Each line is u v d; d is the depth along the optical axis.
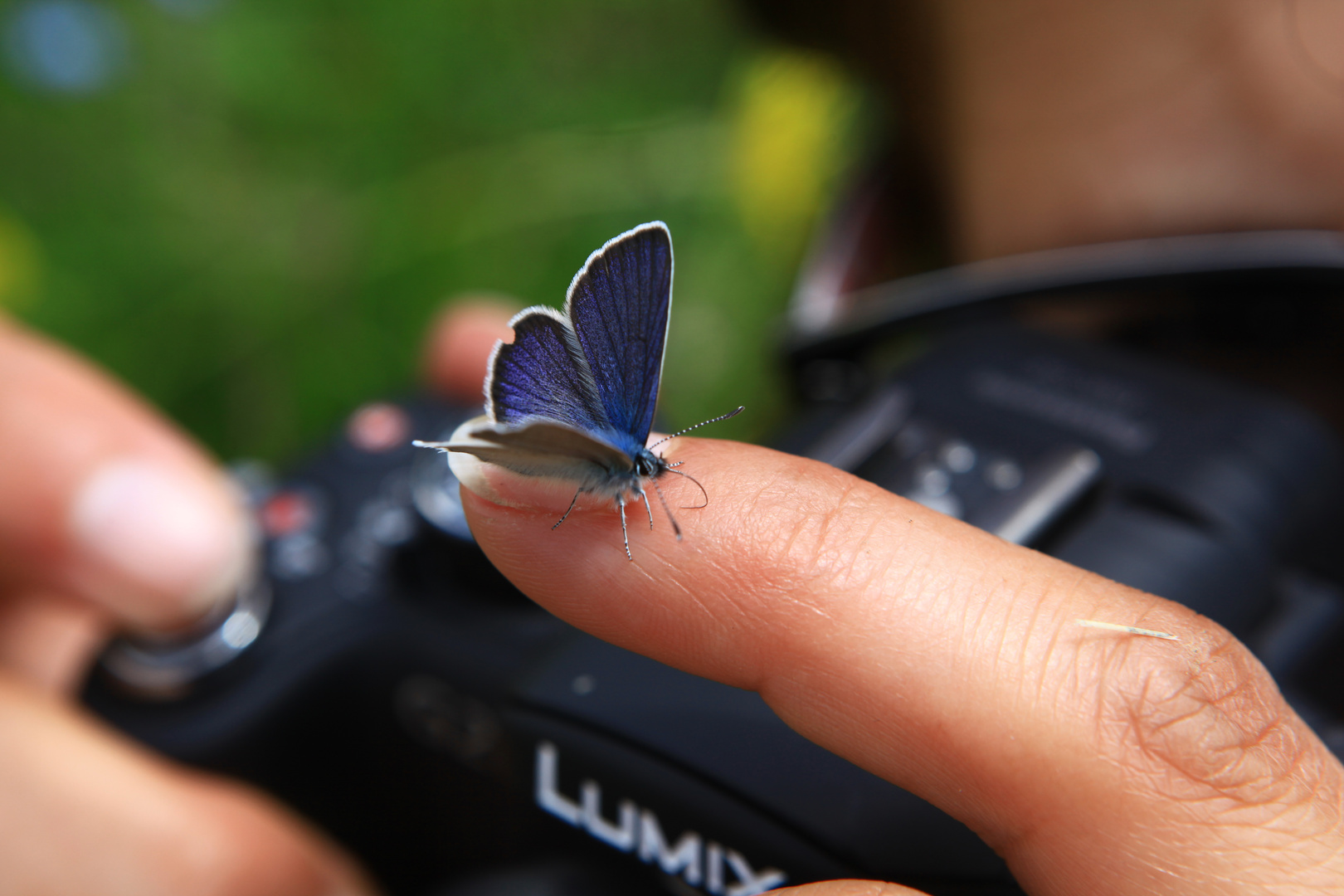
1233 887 0.17
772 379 0.37
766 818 0.19
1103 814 0.18
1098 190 0.23
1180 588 0.20
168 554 0.22
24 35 0.34
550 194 0.39
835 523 0.18
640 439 0.19
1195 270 0.23
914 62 0.24
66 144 0.36
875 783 0.19
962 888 0.18
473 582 0.22
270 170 0.39
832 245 0.25
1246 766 0.18
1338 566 0.21
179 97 0.38
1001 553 0.18
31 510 0.22
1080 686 0.18
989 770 0.18
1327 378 0.23
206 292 0.36
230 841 0.22
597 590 0.19
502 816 0.22
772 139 0.34
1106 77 0.23
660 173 0.40
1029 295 0.23
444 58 0.41
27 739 0.21
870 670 0.18
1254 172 0.22
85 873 0.21
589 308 0.19
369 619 0.22
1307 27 0.22
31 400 0.22
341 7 0.40
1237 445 0.21
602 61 0.42
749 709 0.19
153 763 0.22
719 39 0.43
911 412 0.22
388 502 0.23
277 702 0.22
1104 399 0.21
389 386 0.36
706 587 0.18
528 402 0.19
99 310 0.35
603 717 0.19
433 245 0.38
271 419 0.35
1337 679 0.21
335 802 0.23
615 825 0.19
